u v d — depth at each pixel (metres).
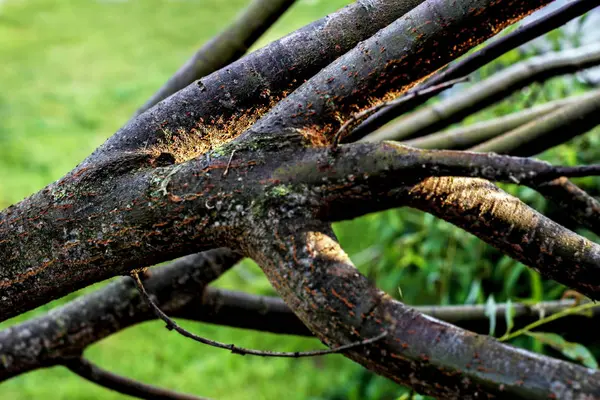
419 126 2.19
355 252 4.48
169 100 1.54
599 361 2.70
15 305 1.53
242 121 1.55
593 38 3.25
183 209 1.45
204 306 2.05
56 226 1.49
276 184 1.43
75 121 8.20
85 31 11.00
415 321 1.38
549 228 1.49
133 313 2.03
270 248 1.42
